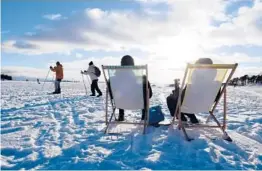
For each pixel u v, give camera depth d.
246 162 2.69
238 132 3.95
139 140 3.43
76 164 2.61
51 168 2.54
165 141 3.37
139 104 3.87
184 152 2.97
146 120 3.90
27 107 6.85
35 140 3.52
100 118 5.19
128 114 5.71
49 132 3.94
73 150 3.03
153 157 2.80
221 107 7.26
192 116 4.29
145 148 3.14
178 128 4.02
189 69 3.34
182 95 3.79
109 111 6.23
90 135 3.73
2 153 3.01
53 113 5.87
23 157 2.87
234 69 3.33
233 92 16.34
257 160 2.74
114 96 3.88
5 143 3.34
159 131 3.94
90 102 8.20
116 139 3.52
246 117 5.31
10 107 6.78
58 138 3.60
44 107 6.87
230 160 2.74
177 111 3.97
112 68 3.65
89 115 5.55
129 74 3.64
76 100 8.83
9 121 4.81
